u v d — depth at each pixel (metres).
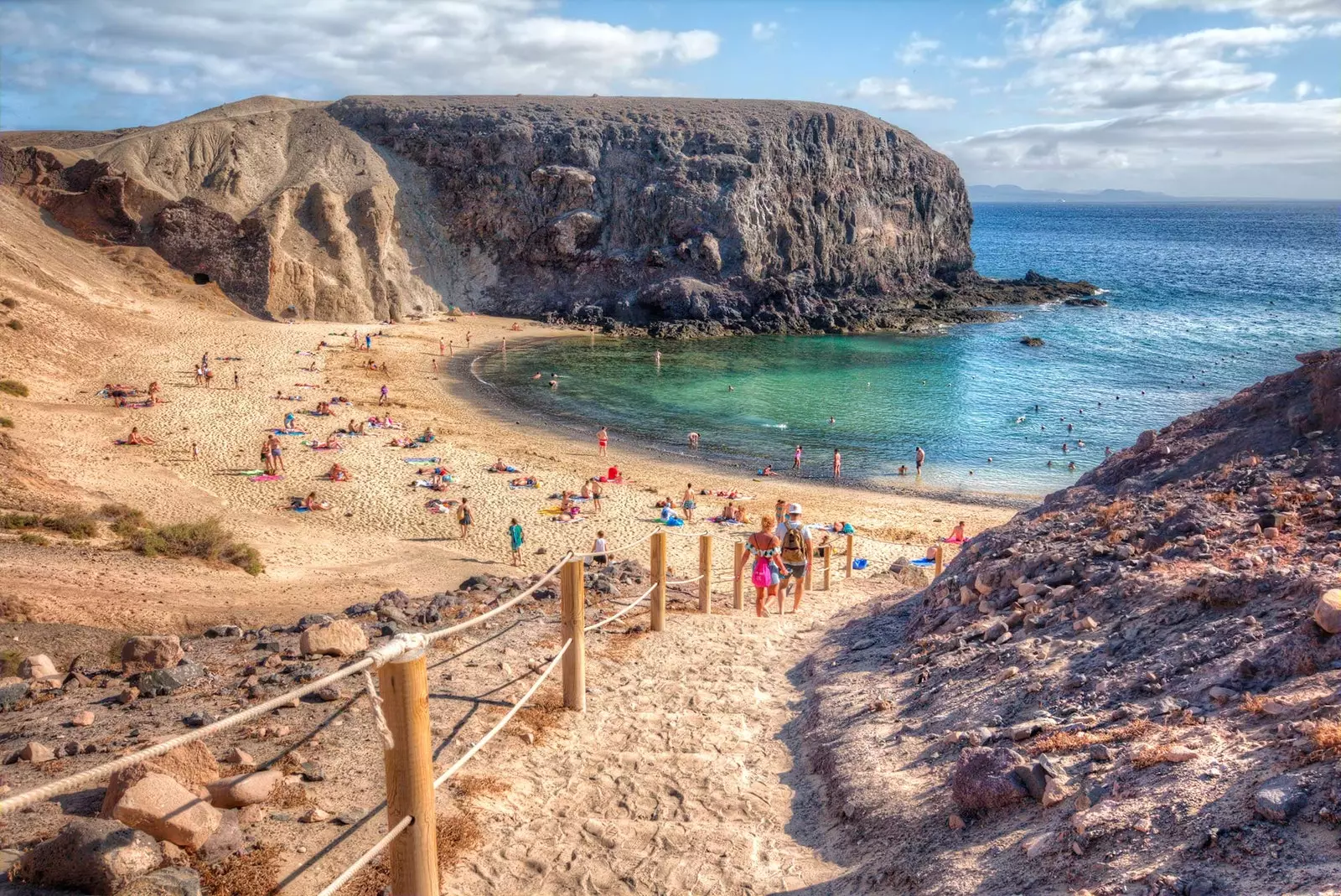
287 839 4.98
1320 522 7.48
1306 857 3.54
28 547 18.44
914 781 5.73
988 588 8.68
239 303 68.25
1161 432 11.01
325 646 8.30
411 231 83.31
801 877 5.11
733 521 30.81
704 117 90.44
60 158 71.12
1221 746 4.66
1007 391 58.06
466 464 36.88
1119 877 3.92
